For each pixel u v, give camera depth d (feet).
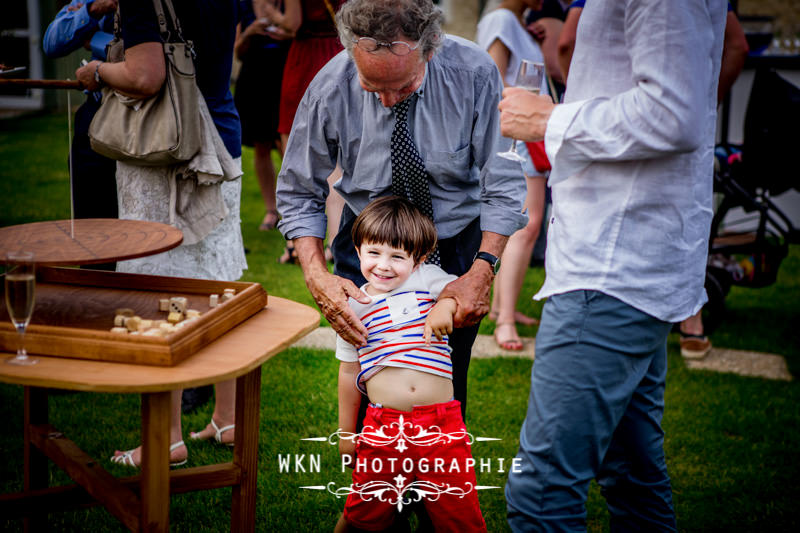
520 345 14.99
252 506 7.79
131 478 7.43
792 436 11.98
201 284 7.79
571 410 6.62
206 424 11.75
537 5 14.46
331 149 8.23
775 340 16.06
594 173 6.57
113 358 6.20
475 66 7.64
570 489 6.72
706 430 12.11
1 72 8.81
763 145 14.75
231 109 10.53
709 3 6.41
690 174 6.46
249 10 19.17
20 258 6.03
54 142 33.58
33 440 8.12
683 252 6.56
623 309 6.52
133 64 8.78
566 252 6.73
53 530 9.17
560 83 15.97
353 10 6.89
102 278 7.94
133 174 9.78
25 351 6.28
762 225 16.01
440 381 7.73
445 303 7.47
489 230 7.88
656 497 7.73
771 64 20.12
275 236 21.56
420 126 7.69
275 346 6.71
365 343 7.63
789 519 9.84
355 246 8.00
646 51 5.98
